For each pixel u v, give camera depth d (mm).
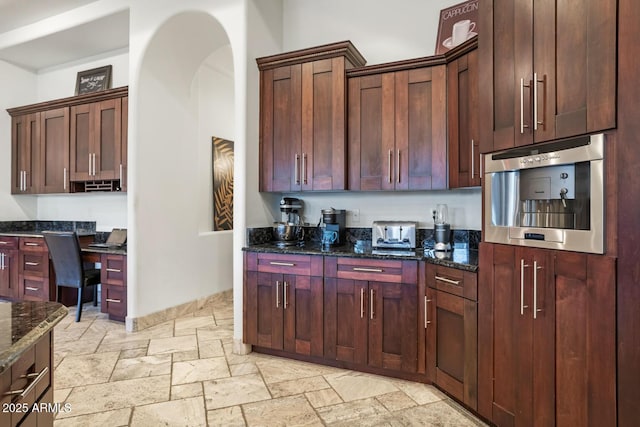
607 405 1298
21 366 905
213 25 3266
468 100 2361
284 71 2959
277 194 3342
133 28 3361
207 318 3770
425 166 2621
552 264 1515
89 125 3945
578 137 1403
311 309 2615
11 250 4199
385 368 2424
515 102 1687
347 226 3168
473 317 1953
